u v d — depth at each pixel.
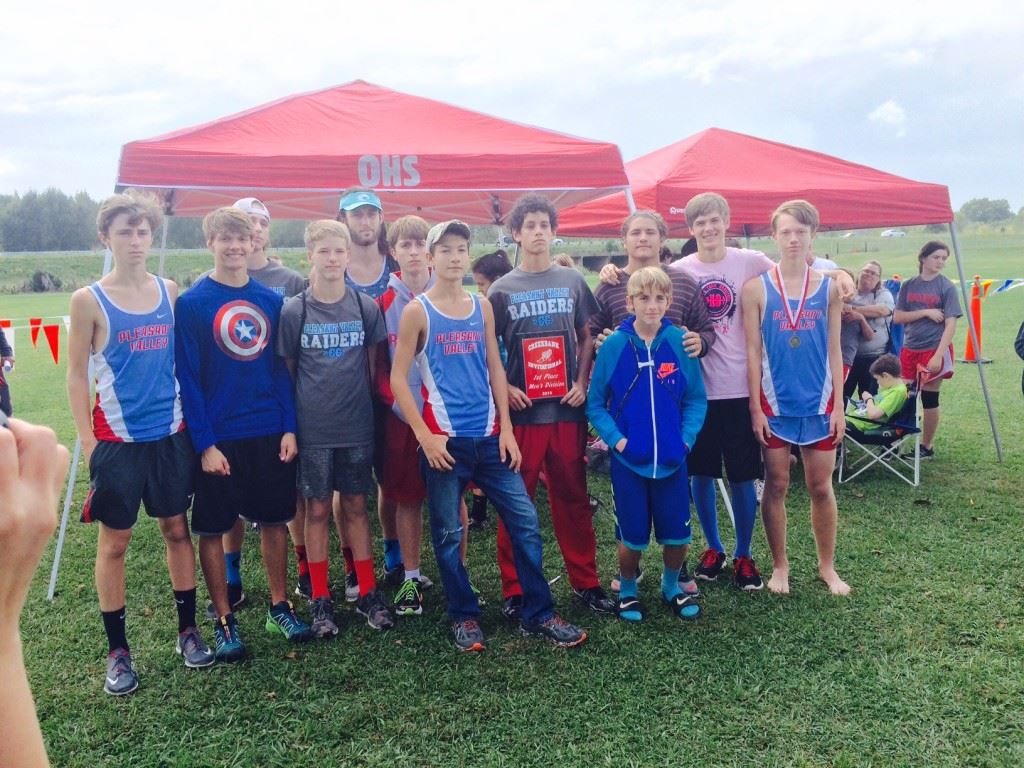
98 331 2.99
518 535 3.36
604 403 3.53
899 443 6.10
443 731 2.68
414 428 3.27
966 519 4.82
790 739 2.59
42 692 3.00
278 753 2.58
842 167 6.52
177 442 3.13
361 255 4.08
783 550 3.83
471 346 3.33
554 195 6.57
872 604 3.62
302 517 3.93
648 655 3.19
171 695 2.96
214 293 3.22
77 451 4.14
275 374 3.36
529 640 3.37
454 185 4.54
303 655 3.27
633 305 3.45
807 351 3.62
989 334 15.44
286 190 4.37
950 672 2.98
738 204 5.67
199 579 4.22
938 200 6.15
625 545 3.50
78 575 4.29
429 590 3.98
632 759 2.50
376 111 5.33
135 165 4.16
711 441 3.85
